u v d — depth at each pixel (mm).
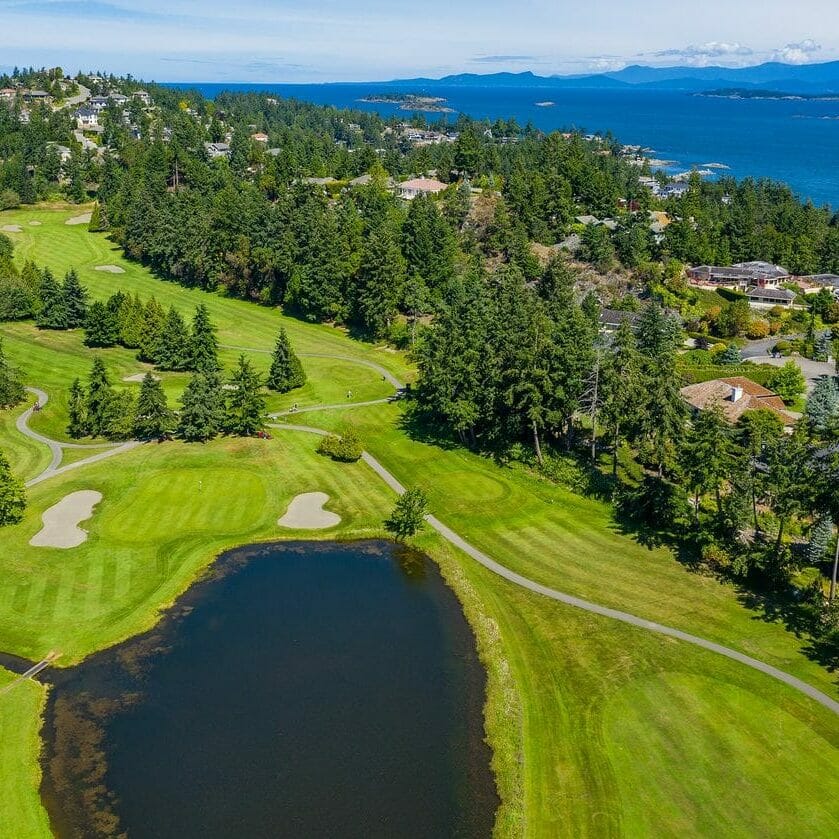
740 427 82125
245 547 66375
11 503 67250
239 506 72688
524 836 38281
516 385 77438
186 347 111125
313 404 98125
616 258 154500
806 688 48625
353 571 63062
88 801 39812
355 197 169750
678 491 68625
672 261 158375
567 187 172375
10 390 93688
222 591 59688
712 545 63531
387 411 95625
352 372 109125
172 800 39906
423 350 95500
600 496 74500
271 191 189750
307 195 152875
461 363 82562
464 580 61438
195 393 85250
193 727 45000
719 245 168500
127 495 73562
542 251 151500
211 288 148750
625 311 135375
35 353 113562
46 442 86000
